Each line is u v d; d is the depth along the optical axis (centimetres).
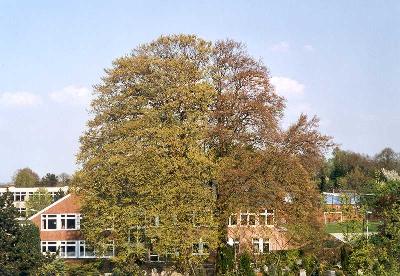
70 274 6556
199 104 6219
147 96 6419
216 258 6231
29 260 4288
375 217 4966
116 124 6406
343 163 14438
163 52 6619
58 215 8188
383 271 3781
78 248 8144
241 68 6378
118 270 6125
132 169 5997
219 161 6041
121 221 6084
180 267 6388
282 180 5981
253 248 5962
